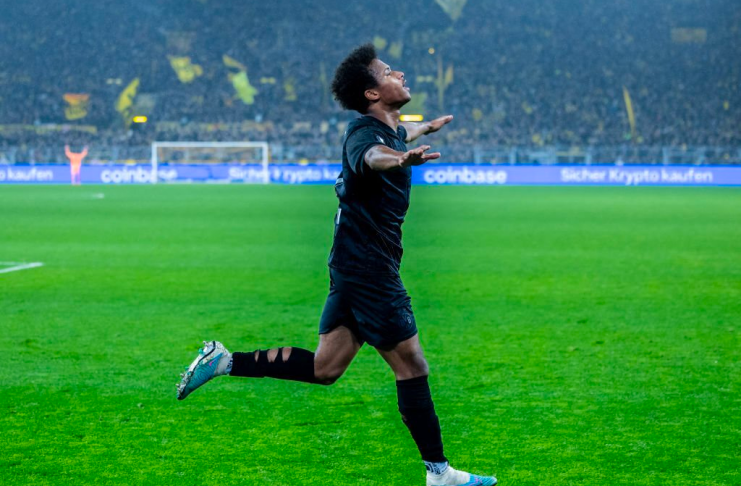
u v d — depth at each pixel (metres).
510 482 4.13
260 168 43.59
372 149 3.49
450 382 6.12
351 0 55.66
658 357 6.93
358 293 3.77
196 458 4.49
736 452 4.57
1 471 4.29
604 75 52.34
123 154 45.75
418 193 34.66
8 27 54.41
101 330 8.09
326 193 34.38
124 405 5.51
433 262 13.51
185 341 7.58
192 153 46.84
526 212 24.36
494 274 12.10
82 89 51.84
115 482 4.14
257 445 4.70
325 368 3.96
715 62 52.69
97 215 23.28
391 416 5.27
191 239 17.22
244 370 3.94
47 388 5.95
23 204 27.58
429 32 54.66
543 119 49.84
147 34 54.81
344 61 3.82
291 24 55.09
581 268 12.77
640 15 55.53
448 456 4.52
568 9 56.19
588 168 42.12
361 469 4.32
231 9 55.47
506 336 7.80
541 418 5.21
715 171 41.06
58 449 4.63
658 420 5.16
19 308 9.34
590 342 7.54
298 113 50.56
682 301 9.80
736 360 6.82
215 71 53.25
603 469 4.31
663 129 48.34
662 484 4.11
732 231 18.81
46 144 48.38
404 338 3.79
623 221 21.42
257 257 14.24
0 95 51.06
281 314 8.96
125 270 12.58
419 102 49.91
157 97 51.56
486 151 44.31
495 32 55.09
